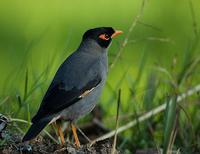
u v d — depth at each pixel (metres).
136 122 13.52
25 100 12.04
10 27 21.64
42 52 19.34
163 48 20.28
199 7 22.84
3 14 22.30
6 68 19.38
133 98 14.15
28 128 11.51
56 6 22.58
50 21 21.89
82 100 11.53
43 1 22.88
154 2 22.95
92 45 12.10
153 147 13.32
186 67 14.48
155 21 22.23
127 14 22.45
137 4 22.84
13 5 22.77
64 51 14.39
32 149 10.77
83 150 11.09
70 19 22.17
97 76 11.75
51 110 11.11
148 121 13.70
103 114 14.59
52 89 11.40
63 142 11.39
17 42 20.78
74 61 11.78
